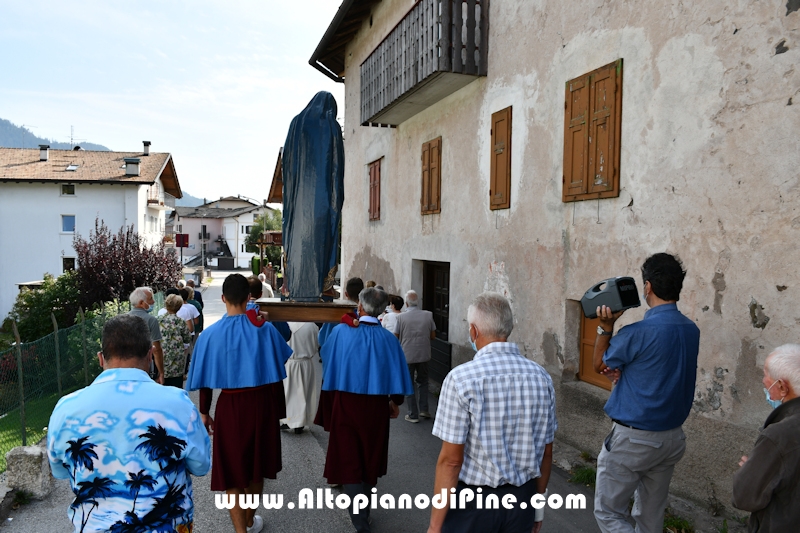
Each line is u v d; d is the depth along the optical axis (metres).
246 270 63.97
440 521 2.28
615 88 4.93
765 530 2.15
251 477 3.64
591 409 5.28
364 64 10.45
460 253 8.12
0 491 4.38
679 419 2.88
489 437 2.25
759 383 3.64
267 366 3.66
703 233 4.07
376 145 12.02
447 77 7.54
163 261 17.83
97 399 2.04
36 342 6.68
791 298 3.44
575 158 5.48
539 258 6.13
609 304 2.96
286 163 6.72
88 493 1.99
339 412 3.82
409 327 6.77
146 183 31.39
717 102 3.95
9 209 31.02
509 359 2.37
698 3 4.10
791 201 3.45
